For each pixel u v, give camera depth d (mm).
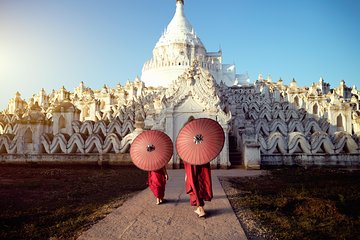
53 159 23188
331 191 11641
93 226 7777
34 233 7344
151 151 10266
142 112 30000
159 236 7012
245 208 9516
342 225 8078
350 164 21609
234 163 21953
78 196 11656
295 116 33406
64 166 22906
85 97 47312
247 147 20312
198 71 32750
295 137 22203
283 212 9344
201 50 87062
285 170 18797
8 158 24031
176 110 21484
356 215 9086
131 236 7016
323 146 22328
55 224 8148
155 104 28781
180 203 10320
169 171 19422
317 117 35062
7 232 7395
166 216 8703
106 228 7598
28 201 10734
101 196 11664
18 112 46938
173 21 94438
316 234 7371
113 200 10875
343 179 15117
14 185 13938
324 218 8625
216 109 21078
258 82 51125
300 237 7082
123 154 22219
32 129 24875
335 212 8938
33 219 8547
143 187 13625
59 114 28406
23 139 24625
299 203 10094
